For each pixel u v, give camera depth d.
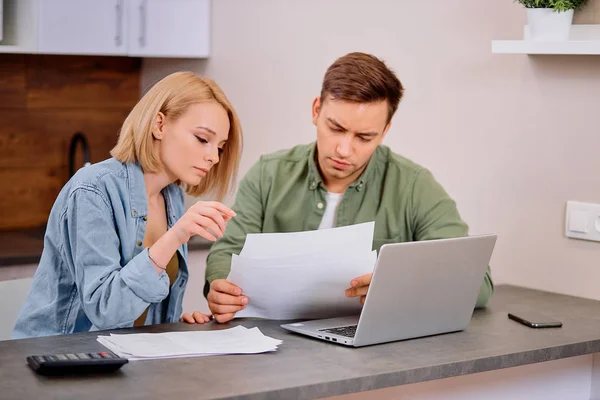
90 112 4.23
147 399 1.64
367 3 3.27
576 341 2.21
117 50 3.73
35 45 3.56
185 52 3.89
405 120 3.22
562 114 2.78
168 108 2.21
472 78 2.99
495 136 2.95
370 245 2.22
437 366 1.95
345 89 2.31
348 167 2.40
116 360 1.80
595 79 2.70
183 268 2.40
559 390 2.42
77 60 4.16
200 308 3.80
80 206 2.14
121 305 2.08
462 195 3.06
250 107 3.77
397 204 2.57
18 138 4.04
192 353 1.96
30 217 4.11
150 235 2.34
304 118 3.50
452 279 2.19
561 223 2.81
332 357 1.99
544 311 2.56
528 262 2.90
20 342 2.04
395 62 3.21
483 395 2.24
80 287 2.15
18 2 3.52
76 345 2.03
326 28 3.41
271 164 2.66
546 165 2.83
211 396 1.67
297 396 1.75
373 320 2.07
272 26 3.63
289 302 2.29
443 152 3.10
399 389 2.08
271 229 2.63
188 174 2.23
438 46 3.07
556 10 2.62
